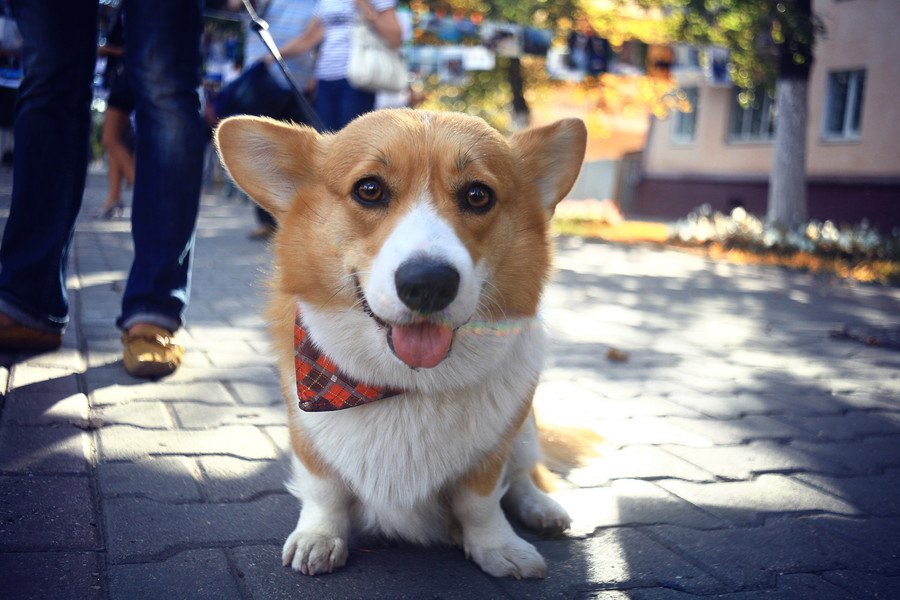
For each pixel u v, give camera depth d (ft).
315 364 2.72
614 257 12.75
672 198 26.73
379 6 7.61
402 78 8.02
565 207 20.30
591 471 3.56
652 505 3.25
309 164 2.95
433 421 2.68
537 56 18.45
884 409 4.80
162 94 4.23
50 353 4.34
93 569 2.46
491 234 2.79
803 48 15.79
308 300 2.78
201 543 2.69
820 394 5.05
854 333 7.27
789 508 3.30
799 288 10.43
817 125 21.33
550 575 2.70
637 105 22.56
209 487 3.05
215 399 3.95
